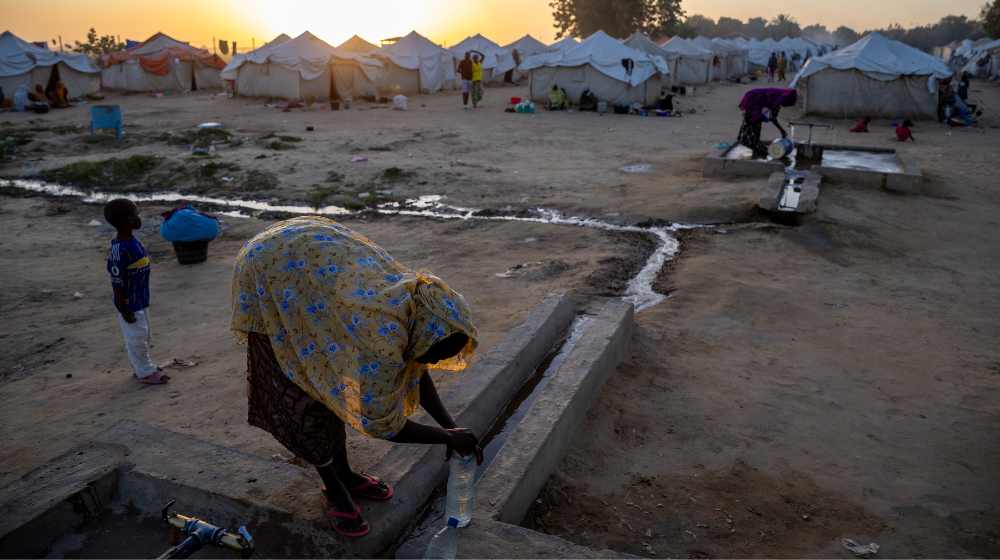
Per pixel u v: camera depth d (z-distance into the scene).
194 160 15.45
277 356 2.26
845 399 4.66
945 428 4.29
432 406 2.57
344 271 2.20
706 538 3.13
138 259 4.67
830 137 19.69
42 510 2.66
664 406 4.45
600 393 4.51
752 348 5.54
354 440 3.78
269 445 3.87
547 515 3.26
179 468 2.98
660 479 3.63
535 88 27.53
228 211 11.79
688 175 13.77
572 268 8.04
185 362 5.35
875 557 3.03
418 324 2.19
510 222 10.49
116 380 5.04
